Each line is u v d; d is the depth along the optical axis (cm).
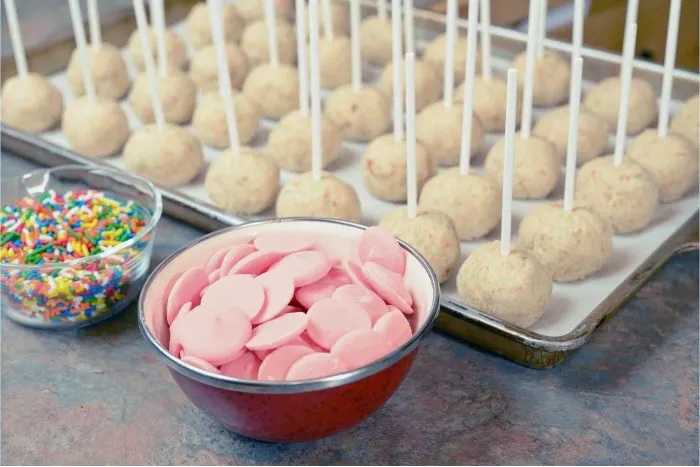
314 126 115
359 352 79
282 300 84
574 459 86
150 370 98
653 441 88
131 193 115
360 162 139
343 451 87
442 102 139
